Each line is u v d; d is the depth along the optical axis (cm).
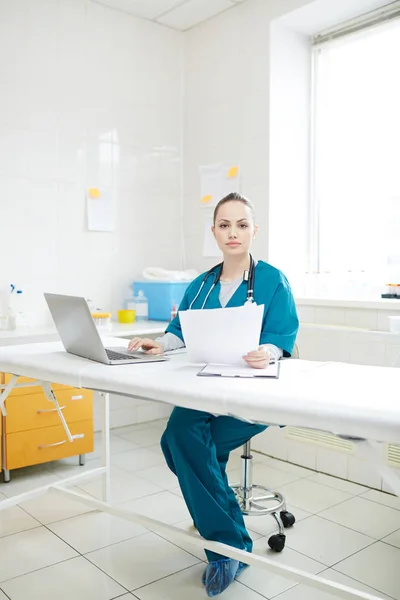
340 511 254
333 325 304
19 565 205
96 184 367
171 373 160
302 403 126
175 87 405
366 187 336
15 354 196
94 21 361
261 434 337
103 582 194
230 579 189
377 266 331
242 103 359
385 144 326
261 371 158
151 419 404
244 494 229
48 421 299
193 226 404
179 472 189
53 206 348
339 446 294
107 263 375
